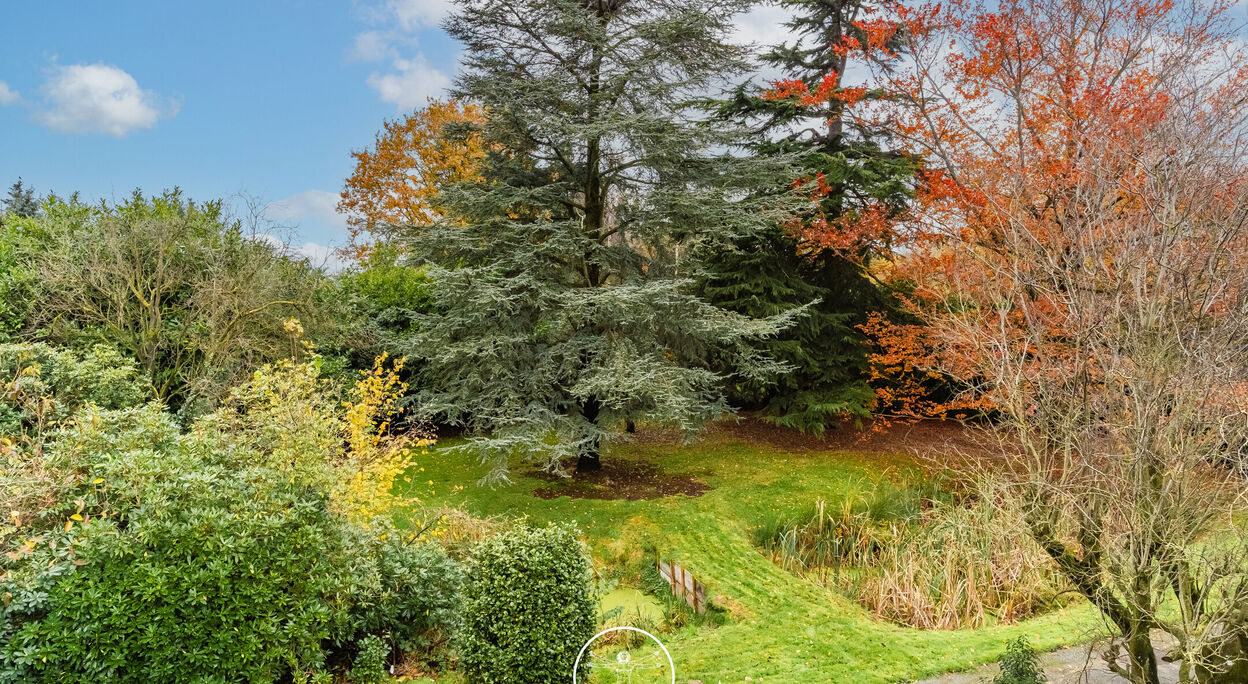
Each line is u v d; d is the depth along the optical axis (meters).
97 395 8.38
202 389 10.11
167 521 4.75
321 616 5.28
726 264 15.73
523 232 11.27
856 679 6.26
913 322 14.91
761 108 14.67
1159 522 4.42
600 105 11.45
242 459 5.90
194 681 4.71
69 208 13.11
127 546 4.57
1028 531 5.47
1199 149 5.69
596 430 11.27
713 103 15.27
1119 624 4.97
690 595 8.55
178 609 4.76
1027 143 11.09
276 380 6.77
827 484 12.59
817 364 14.95
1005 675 5.86
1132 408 4.65
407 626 6.50
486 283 10.49
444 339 11.08
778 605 8.10
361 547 6.17
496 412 11.09
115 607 4.45
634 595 9.09
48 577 4.34
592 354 11.65
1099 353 4.81
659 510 11.07
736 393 16.97
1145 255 4.68
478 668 5.64
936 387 13.71
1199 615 4.53
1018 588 8.55
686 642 7.32
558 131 10.78
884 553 9.76
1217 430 4.48
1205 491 4.75
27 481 4.68
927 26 11.80
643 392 11.06
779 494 12.13
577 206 13.00
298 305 12.17
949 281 10.91
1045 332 7.82
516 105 11.05
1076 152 9.12
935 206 11.87
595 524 10.64
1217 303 4.72
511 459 14.05
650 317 10.95
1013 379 5.48
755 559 9.51
